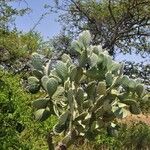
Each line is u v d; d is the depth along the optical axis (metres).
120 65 3.17
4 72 7.73
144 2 24.84
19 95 7.41
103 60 3.15
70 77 3.14
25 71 18.14
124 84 3.13
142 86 3.16
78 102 3.10
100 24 26.11
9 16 20.97
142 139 13.42
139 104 3.19
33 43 20.30
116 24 25.25
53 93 3.07
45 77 3.12
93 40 25.95
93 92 3.13
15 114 7.15
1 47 19.58
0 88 7.26
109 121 3.16
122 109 3.13
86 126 3.10
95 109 3.11
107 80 3.09
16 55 19.30
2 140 6.82
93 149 11.49
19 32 20.58
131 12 25.47
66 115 2.97
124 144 12.88
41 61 3.24
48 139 3.13
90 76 3.13
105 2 26.20
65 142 3.03
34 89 3.21
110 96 3.11
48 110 3.10
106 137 11.71
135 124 15.19
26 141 7.24
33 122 7.49
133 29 25.69
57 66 3.14
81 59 3.14
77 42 3.17
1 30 20.53
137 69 25.84
